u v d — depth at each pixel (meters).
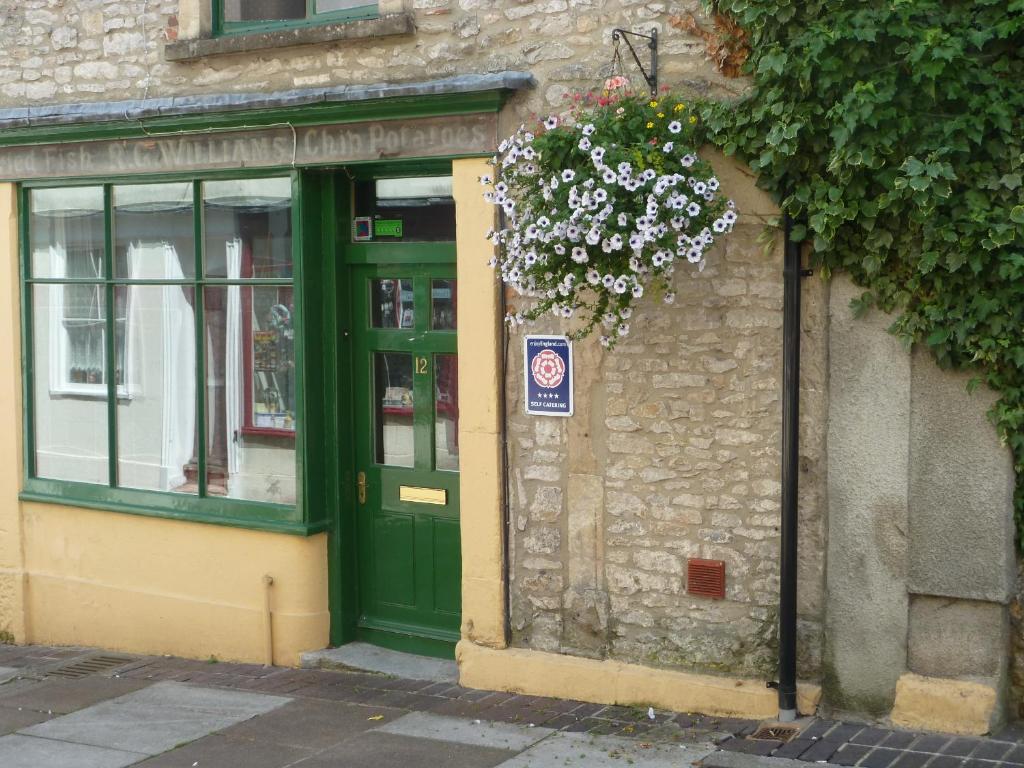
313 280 7.38
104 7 7.89
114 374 8.21
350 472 7.54
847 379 5.83
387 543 7.48
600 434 6.45
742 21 5.79
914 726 5.77
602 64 6.32
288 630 7.49
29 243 8.51
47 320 8.48
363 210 7.40
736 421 6.11
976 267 5.40
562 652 6.66
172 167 7.70
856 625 5.89
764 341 6.02
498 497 6.72
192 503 7.86
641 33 6.17
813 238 5.80
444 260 7.10
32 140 8.15
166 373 8.01
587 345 6.42
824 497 5.96
